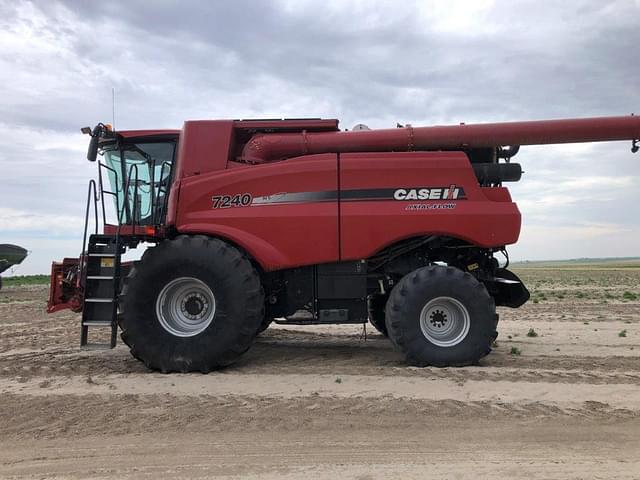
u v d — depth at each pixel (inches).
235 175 270.7
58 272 299.6
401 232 270.4
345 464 145.1
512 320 474.6
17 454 152.3
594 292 901.2
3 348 329.7
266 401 201.8
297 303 280.7
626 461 146.9
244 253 272.2
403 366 268.2
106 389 221.1
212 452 153.4
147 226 285.0
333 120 291.0
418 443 160.1
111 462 146.7
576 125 290.4
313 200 270.8
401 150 290.4
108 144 298.4
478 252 301.1
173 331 257.0
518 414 185.9
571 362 275.9
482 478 135.9
